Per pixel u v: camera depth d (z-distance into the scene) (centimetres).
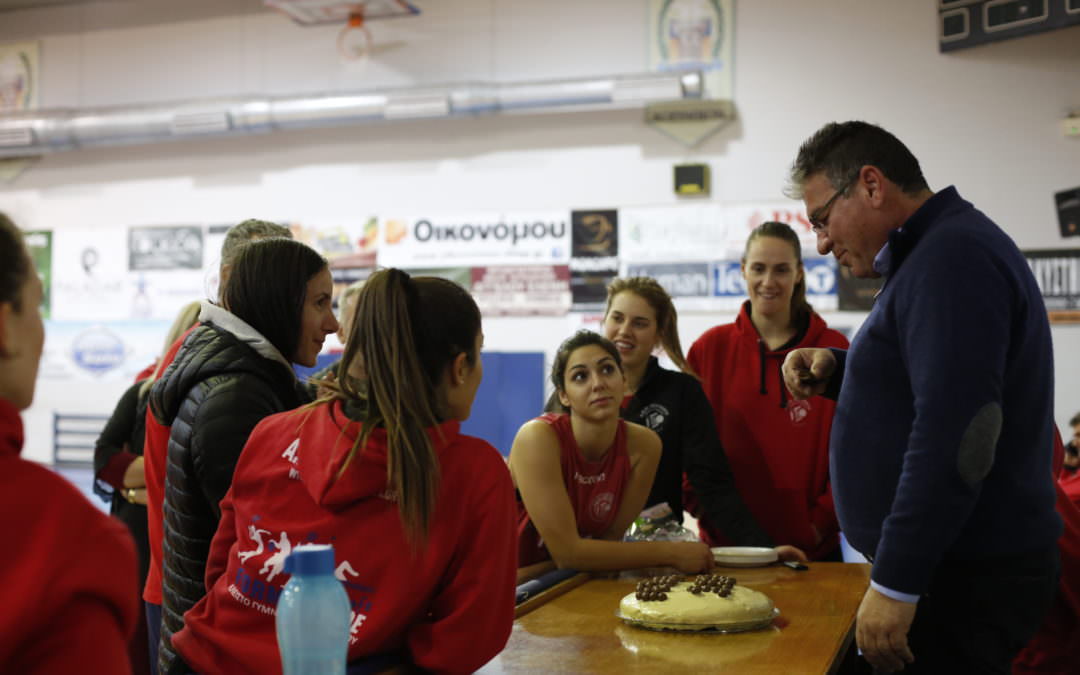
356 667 118
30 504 74
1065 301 662
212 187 862
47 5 912
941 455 142
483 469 126
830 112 718
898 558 145
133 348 880
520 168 788
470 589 122
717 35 742
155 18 883
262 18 853
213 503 156
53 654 72
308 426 129
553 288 779
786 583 205
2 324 77
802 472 272
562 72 779
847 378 170
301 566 98
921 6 696
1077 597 208
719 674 138
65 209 901
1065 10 636
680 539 236
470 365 130
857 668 211
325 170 834
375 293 125
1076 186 661
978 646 157
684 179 743
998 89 679
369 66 823
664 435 258
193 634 129
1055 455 219
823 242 176
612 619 172
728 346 287
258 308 170
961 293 146
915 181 166
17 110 901
